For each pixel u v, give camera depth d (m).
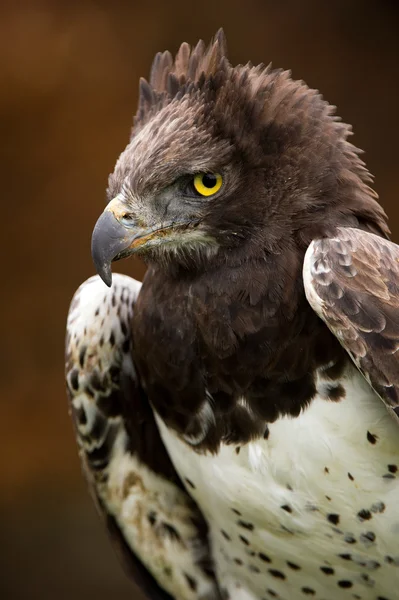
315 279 8.38
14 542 20.22
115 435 10.37
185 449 9.44
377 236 8.71
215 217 8.91
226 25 20.52
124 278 10.36
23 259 20.53
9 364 20.64
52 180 20.38
